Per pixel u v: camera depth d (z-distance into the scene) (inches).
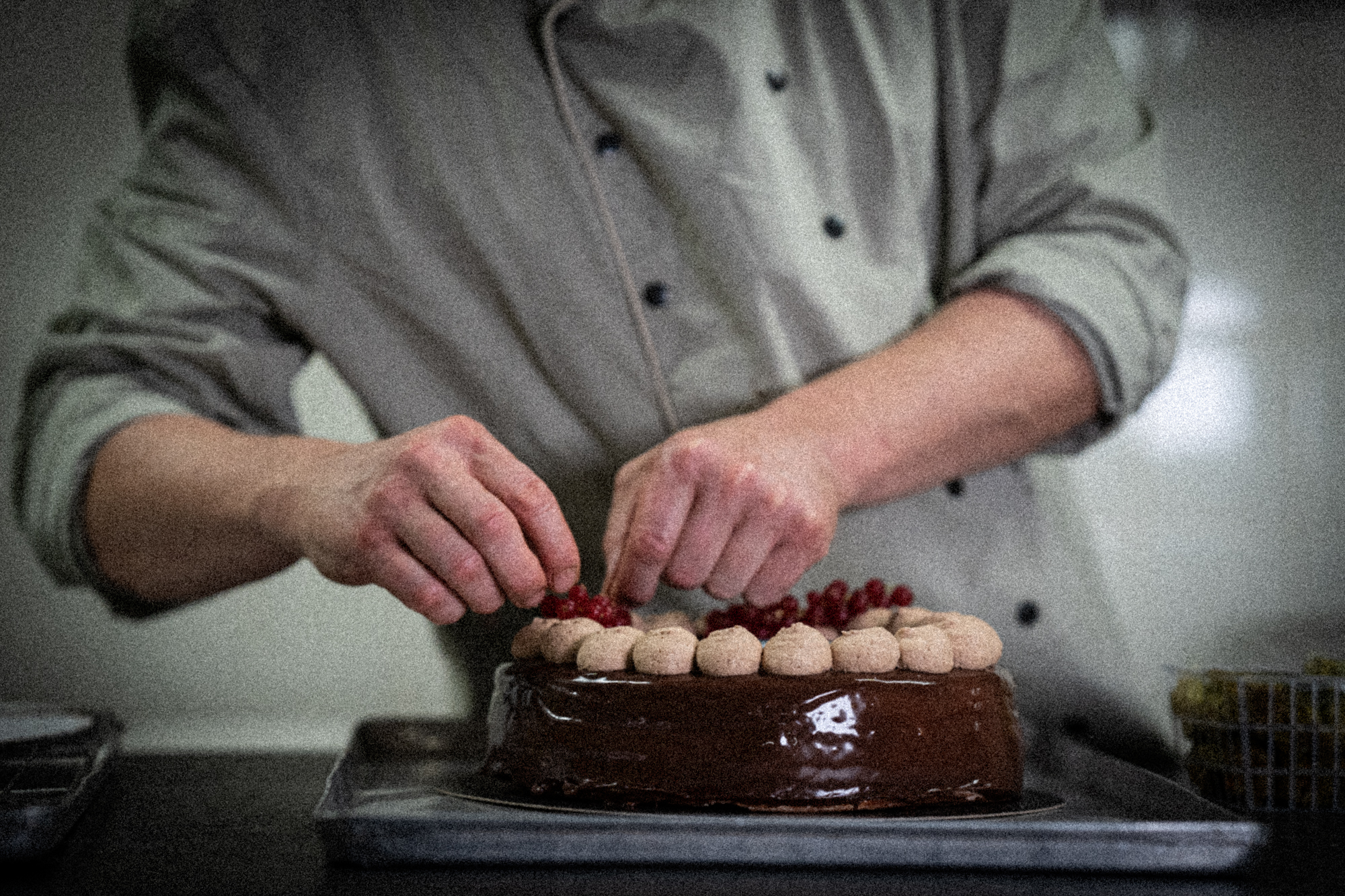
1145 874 27.4
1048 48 50.9
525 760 33.2
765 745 30.8
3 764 35.2
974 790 32.0
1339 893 26.1
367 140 47.8
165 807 36.2
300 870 28.2
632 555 35.0
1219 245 110.7
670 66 46.2
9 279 110.3
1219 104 108.9
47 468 44.4
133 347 46.2
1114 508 113.6
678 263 47.7
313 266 48.6
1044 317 43.1
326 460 36.8
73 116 110.5
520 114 46.9
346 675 114.3
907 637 33.8
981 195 51.4
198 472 39.9
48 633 112.0
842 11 48.4
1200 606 113.3
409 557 33.4
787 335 47.5
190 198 48.4
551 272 47.6
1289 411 111.7
